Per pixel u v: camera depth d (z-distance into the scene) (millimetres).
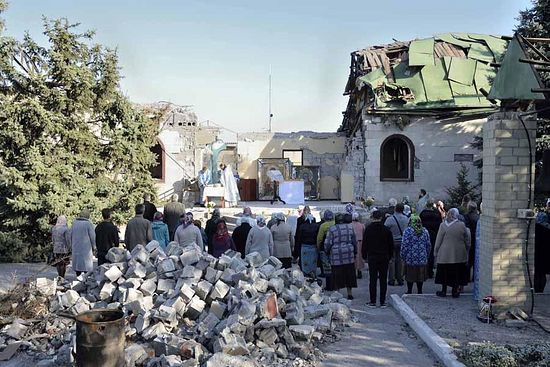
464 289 10930
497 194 8531
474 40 22828
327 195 27250
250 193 26797
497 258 8508
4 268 13922
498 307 8430
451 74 20297
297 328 7559
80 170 16594
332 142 27406
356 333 8242
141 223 10781
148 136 18672
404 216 11625
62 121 15922
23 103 15242
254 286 8203
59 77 16234
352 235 10172
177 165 24641
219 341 6785
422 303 9516
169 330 7484
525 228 8508
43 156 15289
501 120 8523
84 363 5926
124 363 6227
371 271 9836
